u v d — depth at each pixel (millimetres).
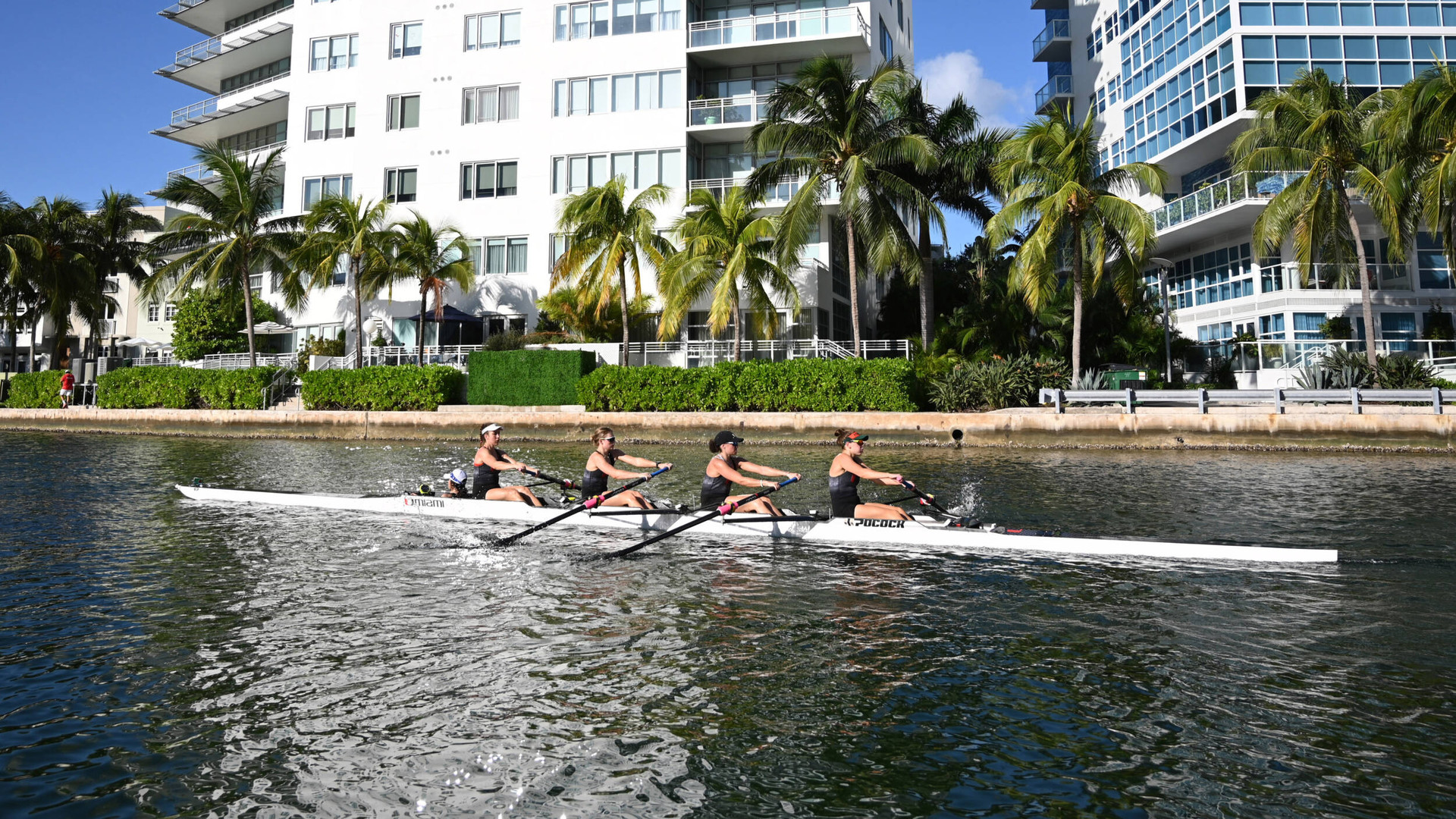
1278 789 4074
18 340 57969
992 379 25016
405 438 28156
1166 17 36125
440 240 36594
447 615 6988
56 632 6516
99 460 20703
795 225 27422
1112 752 4484
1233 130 32438
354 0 38938
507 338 32469
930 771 4277
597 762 4383
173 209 51000
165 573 8461
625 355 29438
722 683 5453
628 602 7402
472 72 36969
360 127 38375
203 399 32500
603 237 29609
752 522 10312
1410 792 4031
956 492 14055
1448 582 7926
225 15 47594
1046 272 26609
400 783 4184
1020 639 6352
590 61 35656
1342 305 29688
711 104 34656
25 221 39938
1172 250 37250
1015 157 27188
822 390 25875
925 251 31297
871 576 8328
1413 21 31156
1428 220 23812
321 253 32719
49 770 4289
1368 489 13977
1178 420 21812
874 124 28391
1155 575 8273
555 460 20719
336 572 8562
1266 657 5895
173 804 3977
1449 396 20359
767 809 3920
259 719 4914
